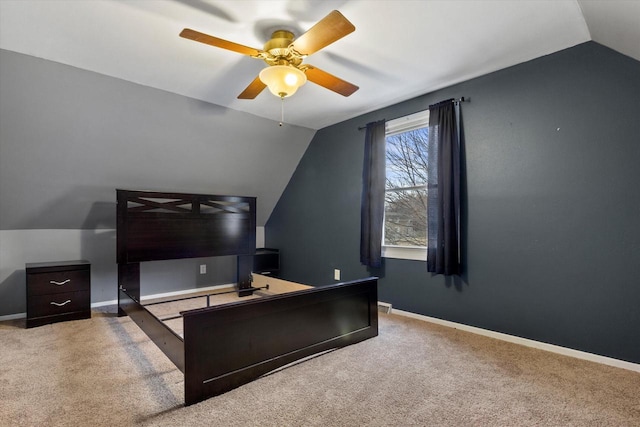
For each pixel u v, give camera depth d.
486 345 2.82
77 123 3.29
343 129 4.46
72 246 4.07
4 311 3.70
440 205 3.29
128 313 3.33
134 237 3.86
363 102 3.79
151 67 2.90
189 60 2.78
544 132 2.75
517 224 2.89
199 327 1.97
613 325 2.43
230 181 4.83
